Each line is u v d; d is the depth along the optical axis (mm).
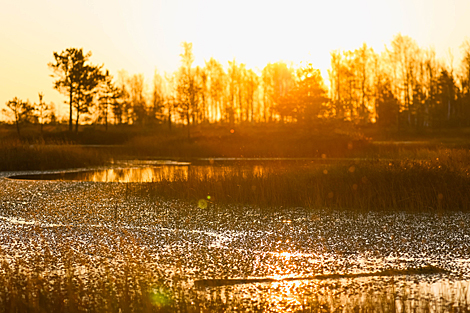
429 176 15438
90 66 62188
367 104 81188
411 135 58969
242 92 93062
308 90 54062
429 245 9906
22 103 57500
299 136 46875
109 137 58750
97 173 26812
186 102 58406
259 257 8969
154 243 10008
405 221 12617
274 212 14016
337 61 82125
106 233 10953
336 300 6676
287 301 6629
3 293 6391
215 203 15555
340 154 39594
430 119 70688
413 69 75562
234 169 21016
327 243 10172
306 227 11922
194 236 10805
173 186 17875
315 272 8055
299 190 15688
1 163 28609
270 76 93750
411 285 7348
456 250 9477
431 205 14492
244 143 45938
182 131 62469
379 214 13664
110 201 15867
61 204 15203
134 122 83438
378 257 9000
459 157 19250
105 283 7125
